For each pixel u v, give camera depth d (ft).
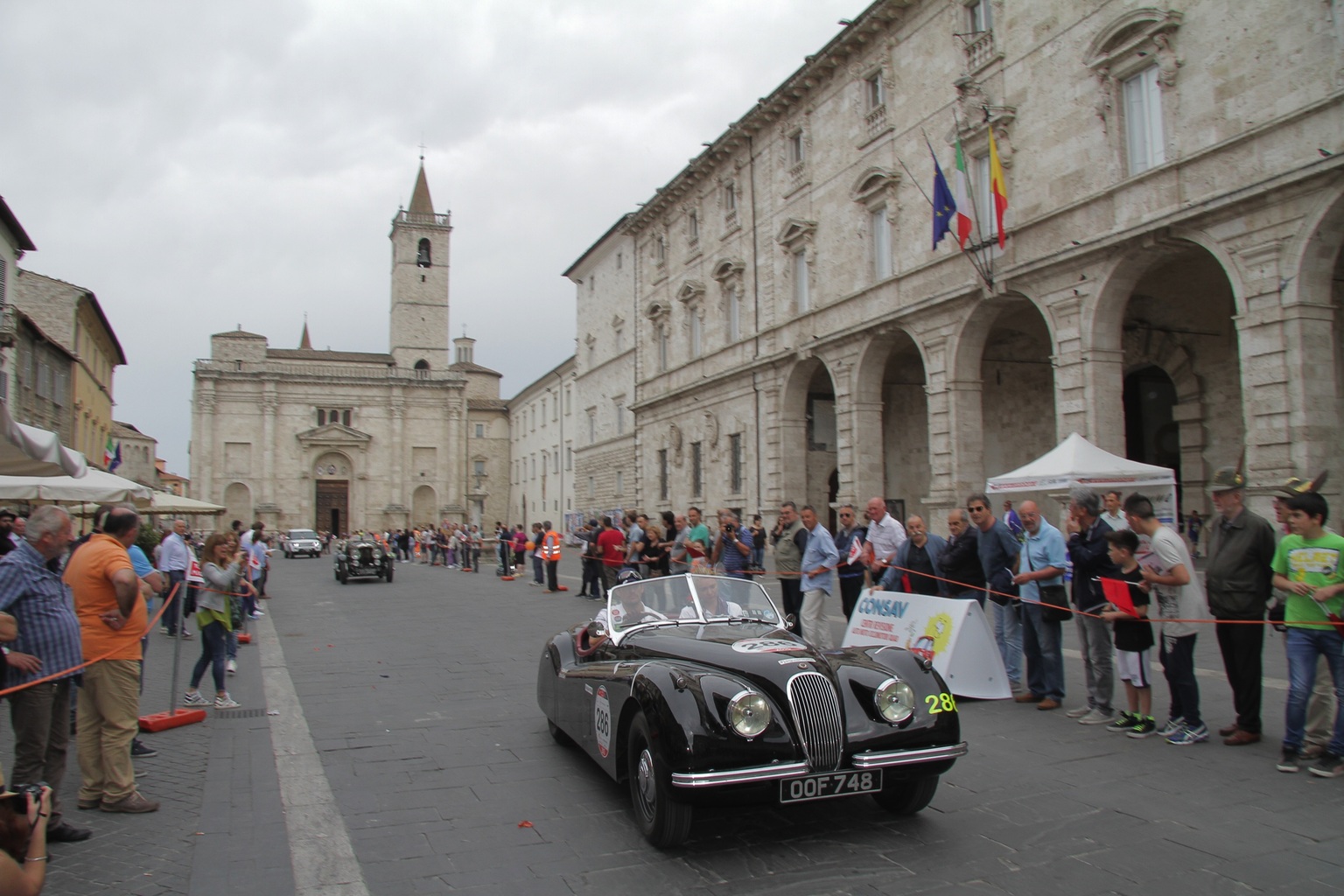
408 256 279.90
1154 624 45.85
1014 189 69.92
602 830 19.34
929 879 16.40
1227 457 71.97
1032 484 49.52
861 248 89.20
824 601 38.73
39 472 31.40
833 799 21.21
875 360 88.74
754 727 17.48
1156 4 57.82
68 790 23.09
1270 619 26.35
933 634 32.32
